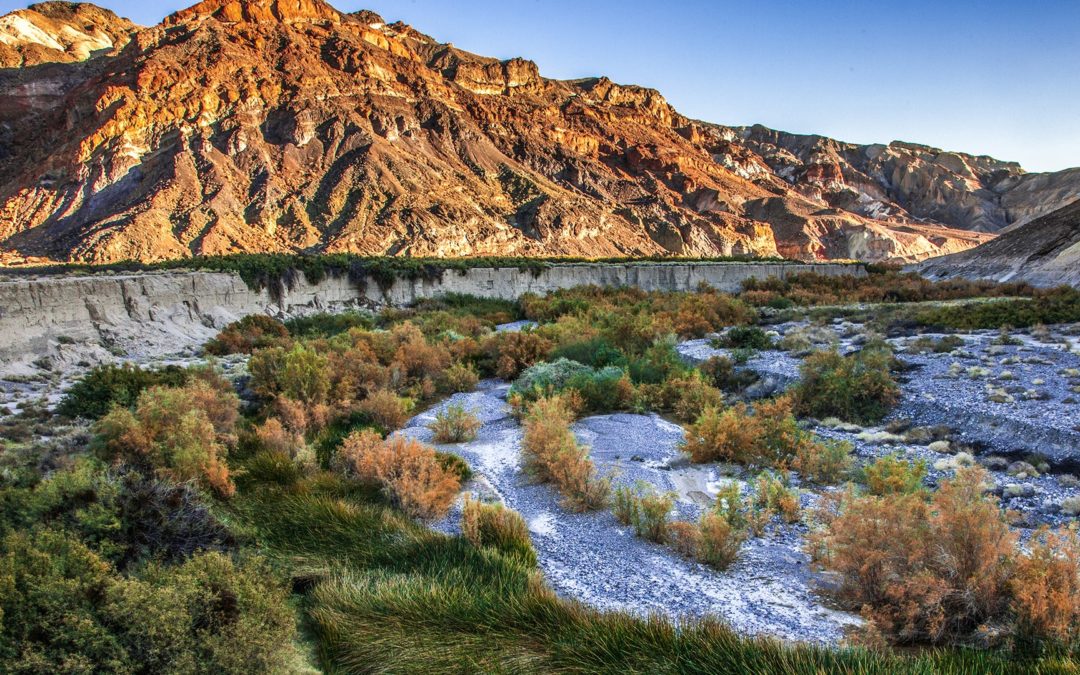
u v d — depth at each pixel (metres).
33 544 6.33
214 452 10.81
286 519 9.34
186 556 6.46
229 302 37.66
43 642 5.05
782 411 14.74
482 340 27.19
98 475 8.24
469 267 53.47
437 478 10.94
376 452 11.48
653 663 5.71
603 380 19.19
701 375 19.73
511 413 17.62
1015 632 5.71
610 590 7.70
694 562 8.43
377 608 6.88
